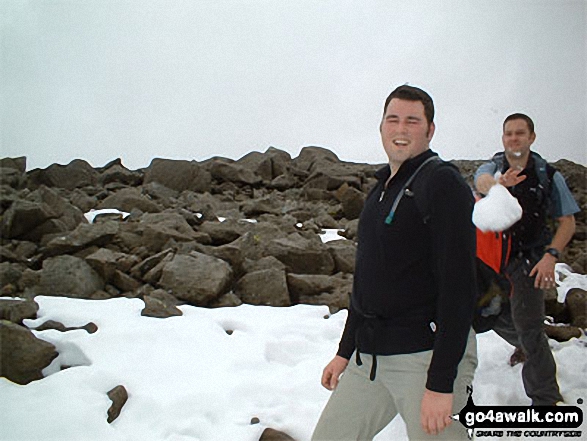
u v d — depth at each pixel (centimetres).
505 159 353
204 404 377
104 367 412
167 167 1339
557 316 593
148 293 591
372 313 253
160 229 729
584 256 801
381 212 249
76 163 1398
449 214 228
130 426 362
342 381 274
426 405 227
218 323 514
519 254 344
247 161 1619
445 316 225
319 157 1702
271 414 372
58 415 353
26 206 779
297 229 960
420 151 251
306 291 634
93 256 625
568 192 342
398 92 254
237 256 658
